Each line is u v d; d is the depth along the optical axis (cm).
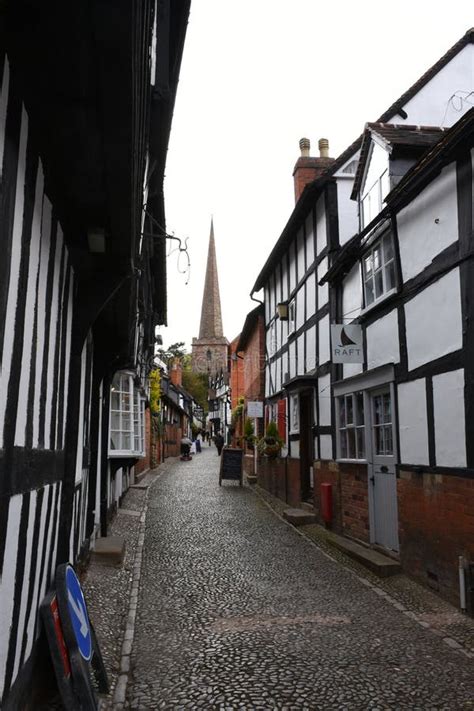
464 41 1009
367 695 387
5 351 237
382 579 684
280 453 1440
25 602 300
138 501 1387
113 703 377
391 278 739
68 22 221
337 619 543
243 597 621
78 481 557
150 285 1101
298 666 434
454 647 467
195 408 6769
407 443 680
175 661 447
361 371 852
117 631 512
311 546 892
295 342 1316
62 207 371
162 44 489
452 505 566
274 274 1609
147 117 405
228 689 397
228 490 1669
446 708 368
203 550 861
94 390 750
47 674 371
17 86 251
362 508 846
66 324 422
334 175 1050
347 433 923
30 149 279
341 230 1033
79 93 265
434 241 615
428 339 628
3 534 242
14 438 259
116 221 397
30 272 286
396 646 471
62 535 449
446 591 579
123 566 738
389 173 741
